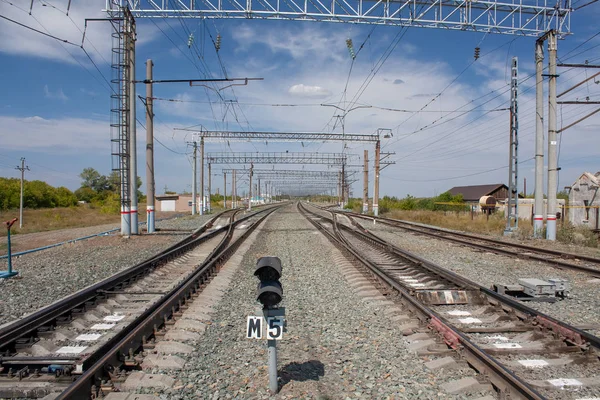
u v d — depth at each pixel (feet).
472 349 17.67
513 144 79.05
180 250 54.49
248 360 18.85
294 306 28.27
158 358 18.30
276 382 15.67
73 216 166.20
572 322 24.25
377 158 154.30
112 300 29.12
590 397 15.20
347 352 19.81
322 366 18.22
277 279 15.96
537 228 73.10
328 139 146.82
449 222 110.83
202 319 24.70
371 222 121.39
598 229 88.53
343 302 29.04
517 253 50.01
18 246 70.28
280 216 155.63
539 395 13.55
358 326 23.65
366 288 32.09
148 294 31.65
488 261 47.83
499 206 154.71
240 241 68.13
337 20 63.57
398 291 29.14
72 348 20.25
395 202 229.25
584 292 32.40
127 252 55.26
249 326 15.52
